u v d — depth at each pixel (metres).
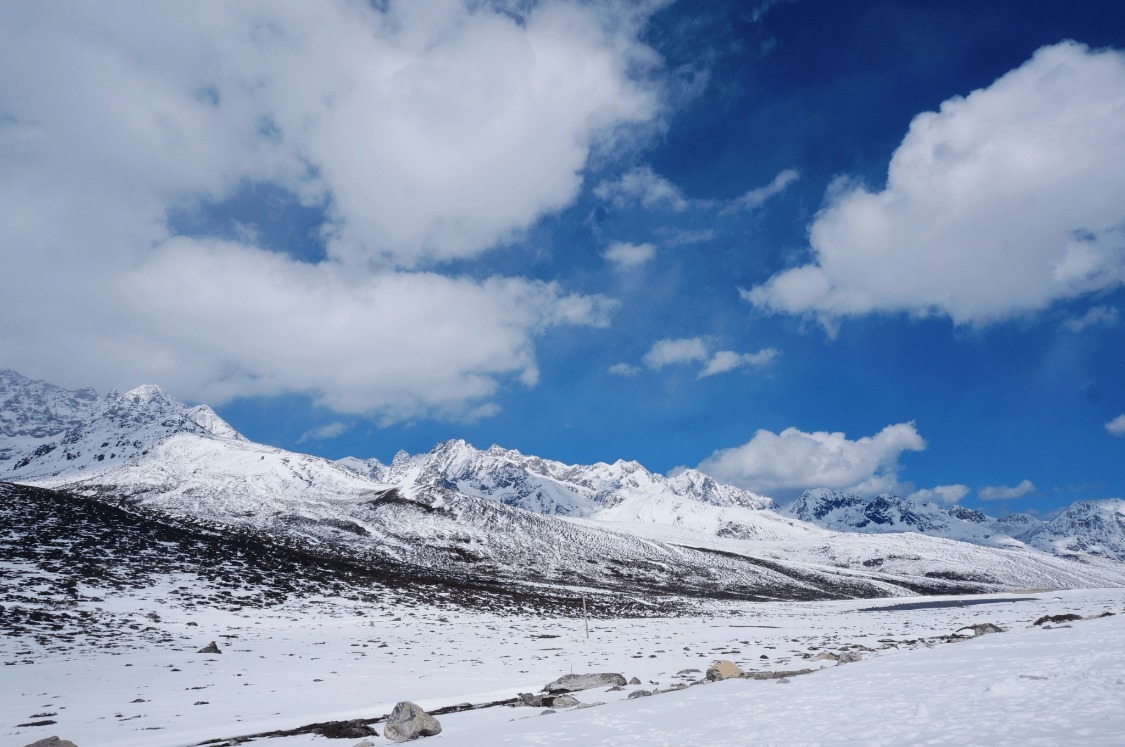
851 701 13.70
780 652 37.81
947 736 9.37
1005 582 176.88
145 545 63.88
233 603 49.97
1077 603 86.75
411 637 45.50
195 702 23.70
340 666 32.56
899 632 51.03
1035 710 10.67
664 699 17.81
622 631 55.44
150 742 17.44
